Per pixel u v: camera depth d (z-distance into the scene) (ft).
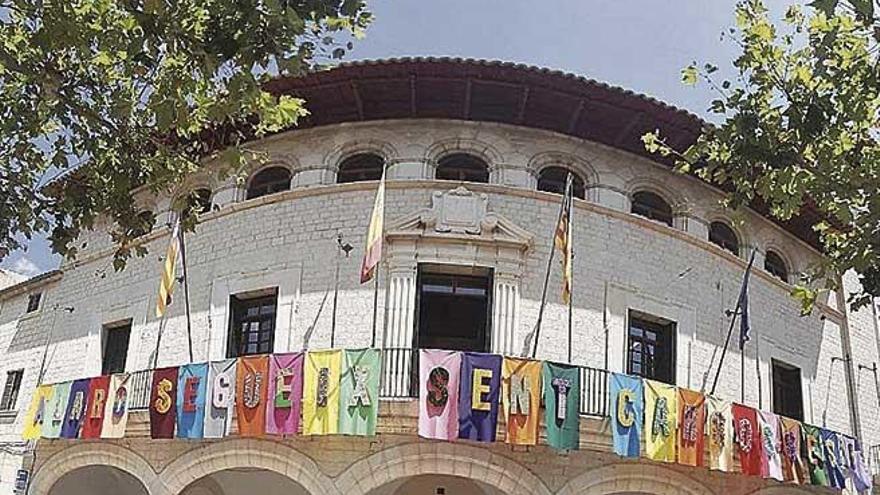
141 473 70.74
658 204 80.48
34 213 47.32
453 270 70.08
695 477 69.62
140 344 78.48
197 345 73.82
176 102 39.70
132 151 46.70
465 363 61.05
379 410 61.87
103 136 46.01
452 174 75.46
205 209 81.56
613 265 73.46
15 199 46.88
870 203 43.32
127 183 46.42
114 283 84.58
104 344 83.71
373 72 70.74
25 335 94.12
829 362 89.25
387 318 67.92
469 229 70.28
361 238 71.36
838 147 43.62
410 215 70.90
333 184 74.08
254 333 73.00
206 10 35.29
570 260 63.36
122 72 45.68
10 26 43.06
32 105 45.39
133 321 80.18
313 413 61.36
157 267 81.00
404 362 66.23
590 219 74.08
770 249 88.33
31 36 40.63
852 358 91.56
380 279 69.67
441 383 60.59
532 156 75.87
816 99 41.06
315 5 34.63
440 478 72.54
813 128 41.11
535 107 74.54
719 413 67.97
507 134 76.13
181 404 65.67
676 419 65.36
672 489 67.92
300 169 77.00
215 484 78.02
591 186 76.59
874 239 43.57
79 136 46.14
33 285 95.45
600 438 63.72
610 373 63.72
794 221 87.45
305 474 64.03
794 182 43.52
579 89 71.51
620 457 66.33
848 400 90.27
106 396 71.31
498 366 61.21
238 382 64.08
